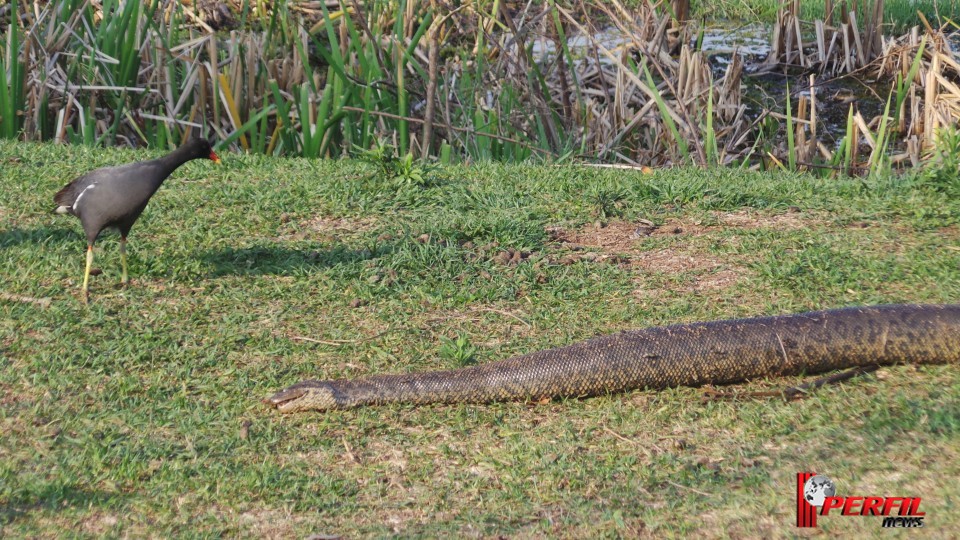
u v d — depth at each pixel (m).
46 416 6.99
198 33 19.45
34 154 12.92
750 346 7.43
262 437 6.81
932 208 10.95
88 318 8.40
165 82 15.52
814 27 22.36
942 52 17.47
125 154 13.20
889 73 20.19
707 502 5.86
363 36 17.52
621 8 16.05
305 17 22.91
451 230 10.35
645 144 16.25
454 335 8.34
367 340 8.22
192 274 9.35
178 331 8.30
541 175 12.61
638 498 6.00
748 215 11.11
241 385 7.47
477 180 12.46
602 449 6.61
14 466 6.35
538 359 7.38
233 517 5.94
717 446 6.56
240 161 12.99
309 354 7.99
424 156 14.54
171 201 11.19
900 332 7.47
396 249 10.02
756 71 20.95
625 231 10.66
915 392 7.04
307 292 9.09
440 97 15.63
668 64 16.86
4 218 10.52
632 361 7.35
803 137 15.41
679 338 7.45
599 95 17.42
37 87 14.87
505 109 15.42
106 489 6.20
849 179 12.79
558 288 9.12
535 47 20.67
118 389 7.37
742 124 16.73
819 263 9.38
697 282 9.24
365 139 14.22
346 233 10.47
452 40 21.00
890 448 6.20
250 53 15.52
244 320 8.53
